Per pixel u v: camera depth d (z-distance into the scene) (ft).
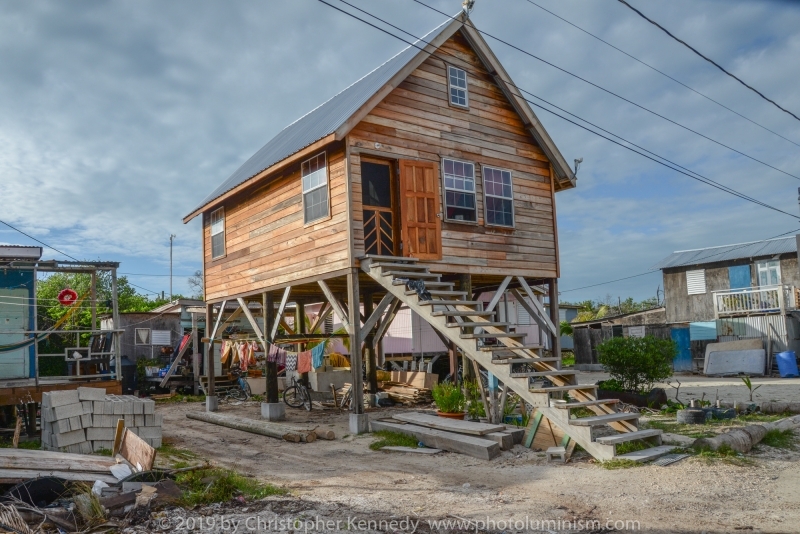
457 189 48.08
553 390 33.45
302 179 47.70
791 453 31.24
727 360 90.84
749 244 114.32
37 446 38.40
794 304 95.20
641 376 51.39
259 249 53.57
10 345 42.68
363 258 42.27
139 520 22.17
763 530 19.53
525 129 53.78
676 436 35.47
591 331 108.17
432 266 45.44
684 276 116.37
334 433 40.45
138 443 28.58
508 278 50.52
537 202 53.88
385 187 46.62
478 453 32.14
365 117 43.57
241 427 46.32
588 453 31.58
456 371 56.49
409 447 35.37
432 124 47.32
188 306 87.81
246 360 61.57
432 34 47.37
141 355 94.17
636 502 22.85
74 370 53.98
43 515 21.88
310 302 69.41
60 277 129.59
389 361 78.33
